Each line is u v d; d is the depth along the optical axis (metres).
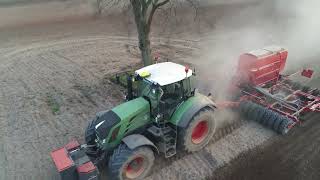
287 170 8.60
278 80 12.91
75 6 30.16
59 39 21.88
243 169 8.66
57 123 11.25
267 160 9.01
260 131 10.44
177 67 9.23
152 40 20.88
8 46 20.44
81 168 7.38
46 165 9.06
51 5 30.72
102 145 8.02
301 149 9.48
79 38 22.08
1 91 13.87
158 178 8.40
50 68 16.52
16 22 25.77
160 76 8.53
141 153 7.86
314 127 10.59
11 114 11.91
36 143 10.10
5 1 31.22
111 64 16.86
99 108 12.24
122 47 19.89
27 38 22.17
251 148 9.55
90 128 8.88
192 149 9.23
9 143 10.12
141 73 8.49
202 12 27.19
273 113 10.26
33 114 11.89
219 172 8.59
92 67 16.50
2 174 8.69
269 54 11.80
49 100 12.96
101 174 8.48
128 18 24.00
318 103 10.96
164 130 8.77
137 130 8.52
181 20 24.20
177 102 8.87
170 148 8.84
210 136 9.61
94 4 29.41
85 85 14.33
